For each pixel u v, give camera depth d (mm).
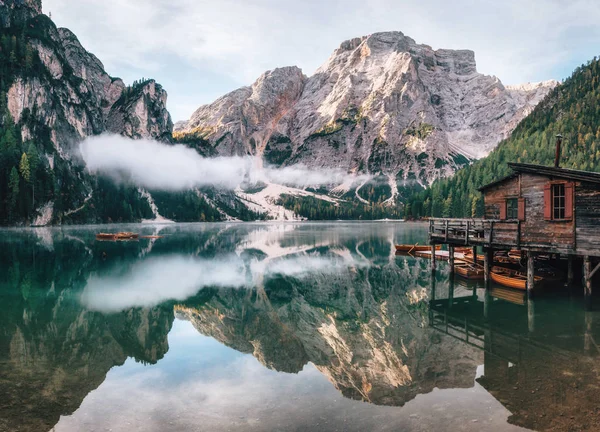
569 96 197500
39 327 22422
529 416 11258
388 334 21172
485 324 22359
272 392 13617
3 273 40969
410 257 54656
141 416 11820
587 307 24562
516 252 40719
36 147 182750
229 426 11148
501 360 16297
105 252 62094
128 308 27531
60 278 38594
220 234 115312
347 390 13766
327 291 33969
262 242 84938
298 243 81625
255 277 40906
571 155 152625
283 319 25359
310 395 13312
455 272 37781
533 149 164375
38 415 11883
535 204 26688
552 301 27000
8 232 106688
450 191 182500
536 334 20047
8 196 137375
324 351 18641
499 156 181375
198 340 20688
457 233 35688
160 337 21172
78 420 11578
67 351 18359
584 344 18219
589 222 23641
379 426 10953
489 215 32188
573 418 11062
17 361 16859
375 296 31484
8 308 26766
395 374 15219
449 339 19766
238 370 16031
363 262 50844
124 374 15508
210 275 42094
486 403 12211
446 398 12734
